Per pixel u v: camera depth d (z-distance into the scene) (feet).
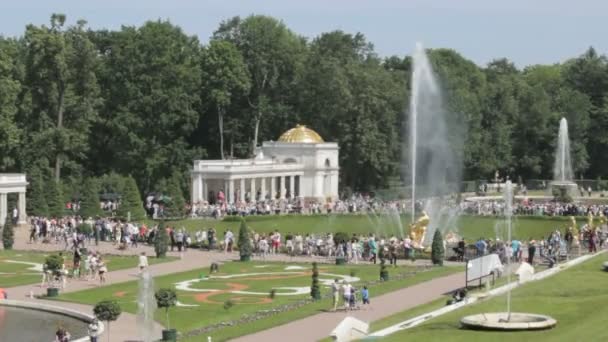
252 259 565.53
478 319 289.12
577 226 653.30
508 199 454.81
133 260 553.64
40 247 613.93
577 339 258.57
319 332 332.39
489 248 545.85
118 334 339.57
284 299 414.82
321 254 586.86
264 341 316.19
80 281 471.62
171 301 341.62
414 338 272.10
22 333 353.51
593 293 347.36
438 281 460.14
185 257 573.33
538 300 333.62
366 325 298.56
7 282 468.75
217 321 359.46
